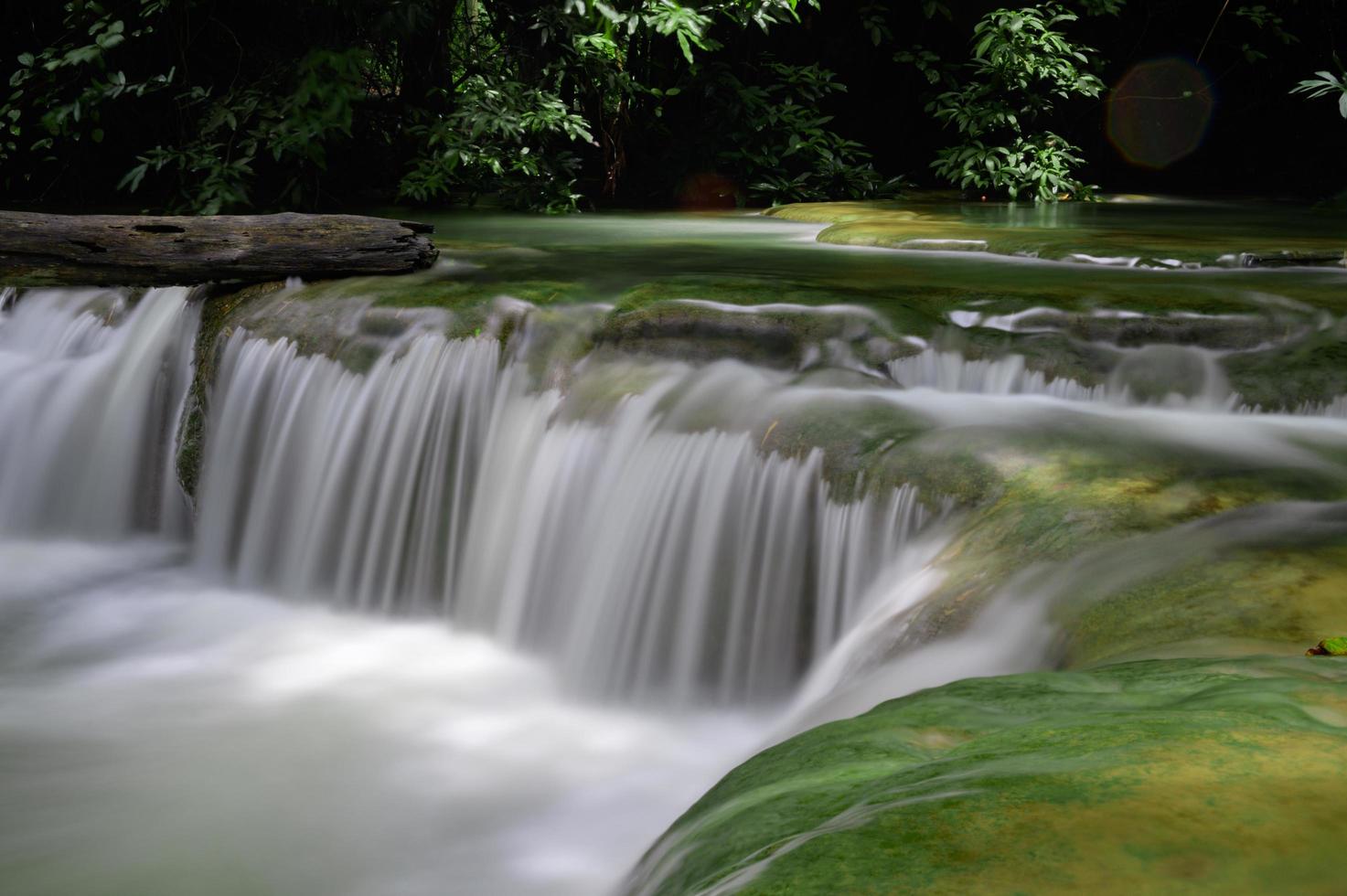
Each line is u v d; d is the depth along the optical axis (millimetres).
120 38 10586
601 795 3842
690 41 13914
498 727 4348
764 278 6188
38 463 6621
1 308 7066
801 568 4262
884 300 5383
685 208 13023
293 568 5836
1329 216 10695
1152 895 802
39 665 4992
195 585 5980
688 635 4461
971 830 896
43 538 6527
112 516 6523
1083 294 5410
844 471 4219
